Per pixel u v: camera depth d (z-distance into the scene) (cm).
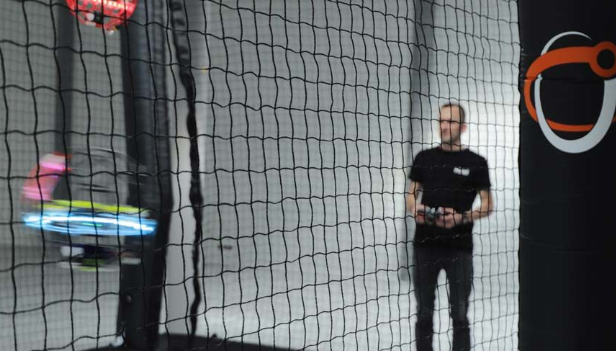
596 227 213
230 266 516
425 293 391
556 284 215
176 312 376
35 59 494
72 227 396
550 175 217
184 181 395
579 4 211
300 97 532
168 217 387
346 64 542
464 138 541
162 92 389
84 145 464
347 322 435
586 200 213
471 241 413
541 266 219
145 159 395
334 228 561
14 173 481
